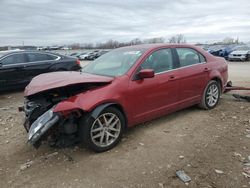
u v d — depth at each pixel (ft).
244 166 11.76
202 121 17.48
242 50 78.02
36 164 12.48
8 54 29.27
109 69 15.75
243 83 32.45
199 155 12.85
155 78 15.56
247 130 15.79
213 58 20.29
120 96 13.78
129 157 12.84
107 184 10.77
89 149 13.69
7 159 13.11
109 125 13.58
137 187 10.53
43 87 13.02
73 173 11.62
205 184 10.55
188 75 17.54
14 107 23.20
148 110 15.44
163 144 14.15
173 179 10.96
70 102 12.33
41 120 12.39
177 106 17.26
